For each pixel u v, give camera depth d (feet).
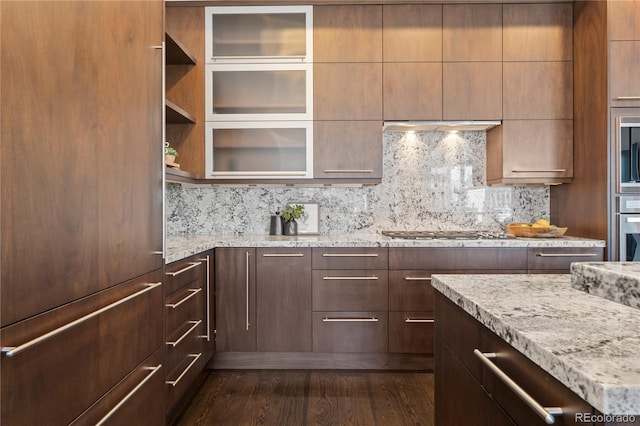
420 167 10.93
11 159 2.78
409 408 7.27
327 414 7.06
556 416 2.16
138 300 4.83
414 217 10.91
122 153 4.43
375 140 9.73
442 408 4.44
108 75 4.12
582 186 9.47
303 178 9.84
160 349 5.50
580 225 9.57
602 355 2.09
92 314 3.63
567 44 9.72
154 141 5.30
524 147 9.75
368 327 8.93
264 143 9.80
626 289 3.14
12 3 2.80
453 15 9.70
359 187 10.94
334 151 9.76
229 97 9.82
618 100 8.61
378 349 8.93
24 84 2.91
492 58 9.71
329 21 9.71
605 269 3.48
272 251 8.96
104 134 4.04
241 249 8.98
